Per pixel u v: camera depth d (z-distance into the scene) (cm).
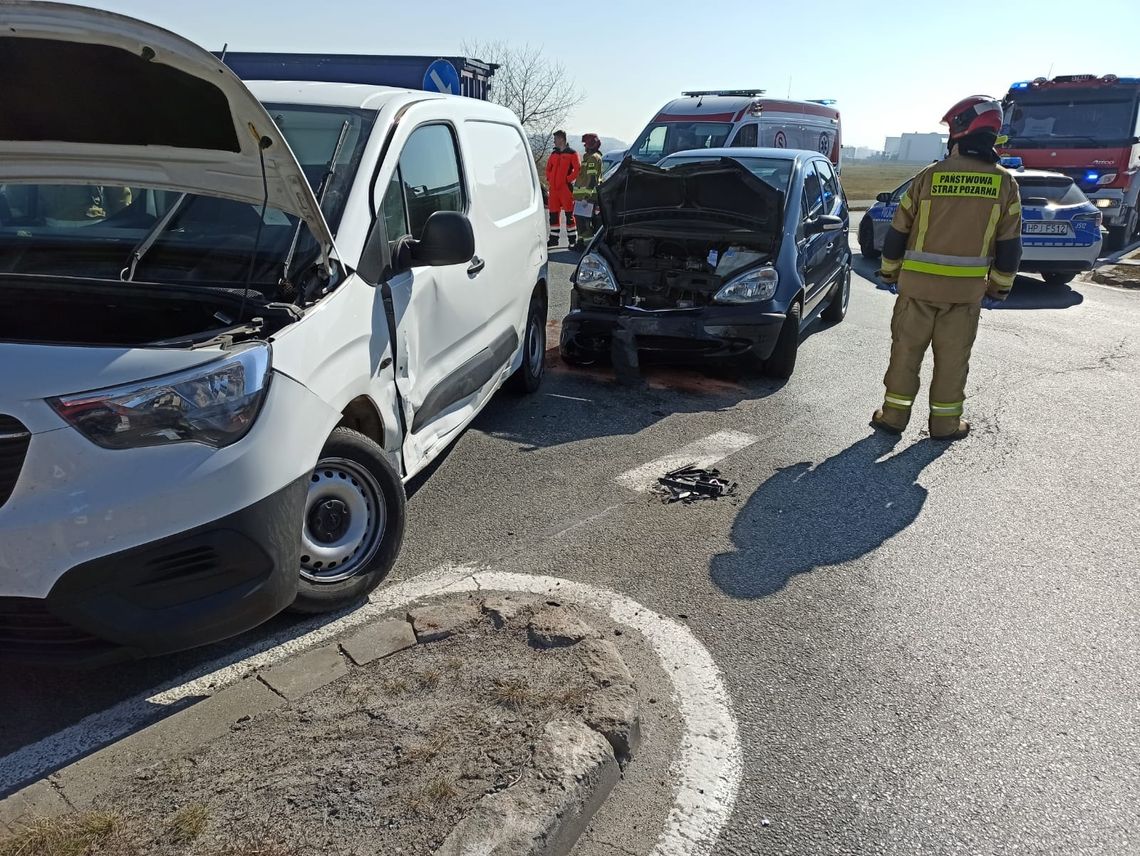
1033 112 1686
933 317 576
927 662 340
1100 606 386
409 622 329
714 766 278
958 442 595
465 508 465
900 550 434
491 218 531
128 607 266
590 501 480
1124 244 1769
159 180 335
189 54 264
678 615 367
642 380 720
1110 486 522
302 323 314
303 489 306
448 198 473
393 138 413
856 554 428
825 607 378
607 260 727
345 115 418
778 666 334
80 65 272
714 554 423
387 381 377
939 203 557
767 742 291
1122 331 962
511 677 296
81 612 260
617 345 689
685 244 729
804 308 772
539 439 576
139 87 283
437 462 530
